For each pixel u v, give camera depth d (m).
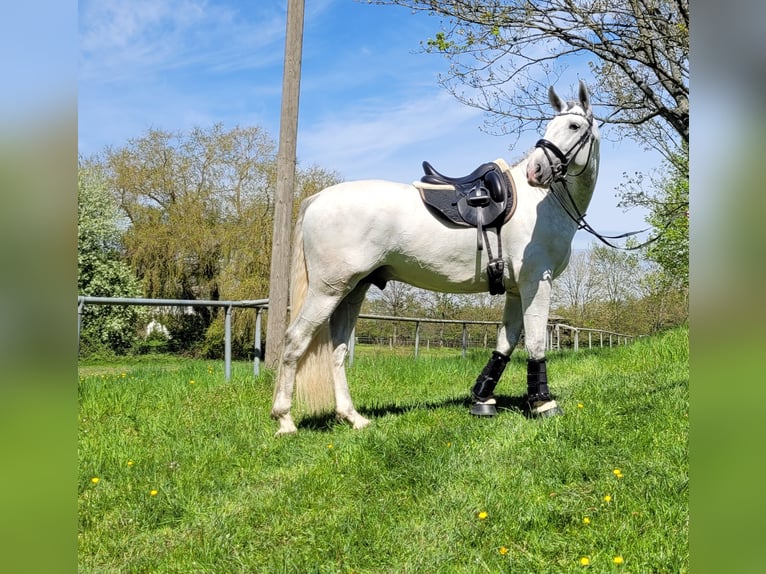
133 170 22.66
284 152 8.07
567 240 4.47
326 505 3.18
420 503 3.13
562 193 4.43
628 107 7.62
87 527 3.03
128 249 22.55
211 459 3.90
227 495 3.38
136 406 5.53
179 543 2.85
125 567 2.63
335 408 4.66
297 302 4.43
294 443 4.19
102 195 22.23
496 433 4.07
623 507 2.90
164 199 23.31
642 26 5.81
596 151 4.39
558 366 8.56
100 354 21.95
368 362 8.77
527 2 5.82
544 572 2.45
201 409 5.42
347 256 4.22
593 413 4.37
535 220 4.37
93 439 4.37
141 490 3.40
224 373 7.48
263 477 3.64
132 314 22.02
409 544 2.73
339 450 3.94
